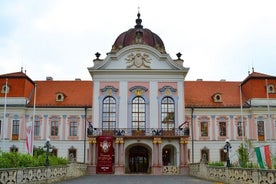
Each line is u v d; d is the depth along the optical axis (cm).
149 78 5400
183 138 4978
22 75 5916
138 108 5338
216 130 5844
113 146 4997
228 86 6412
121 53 5409
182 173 4859
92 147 4959
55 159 3488
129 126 5269
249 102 5862
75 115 5894
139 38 5631
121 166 4872
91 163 4909
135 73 5391
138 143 5031
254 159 4550
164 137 4978
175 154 5053
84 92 6228
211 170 3538
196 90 6278
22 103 5772
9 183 2166
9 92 5816
